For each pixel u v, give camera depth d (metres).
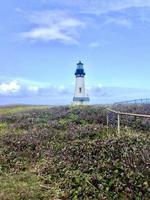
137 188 17.66
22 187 19.83
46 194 18.94
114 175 18.73
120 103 60.78
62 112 48.06
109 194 17.80
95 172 19.56
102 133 32.06
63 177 20.30
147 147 21.95
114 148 22.12
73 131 32.44
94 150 22.61
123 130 33.38
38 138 29.98
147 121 36.09
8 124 43.47
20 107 78.94
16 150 27.05
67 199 18.31
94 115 42.31
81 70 88.38
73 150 23.62
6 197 18.41
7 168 23.62
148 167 18.80
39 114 49.28
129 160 19.67
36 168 23.06
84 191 18.22
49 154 25.00
